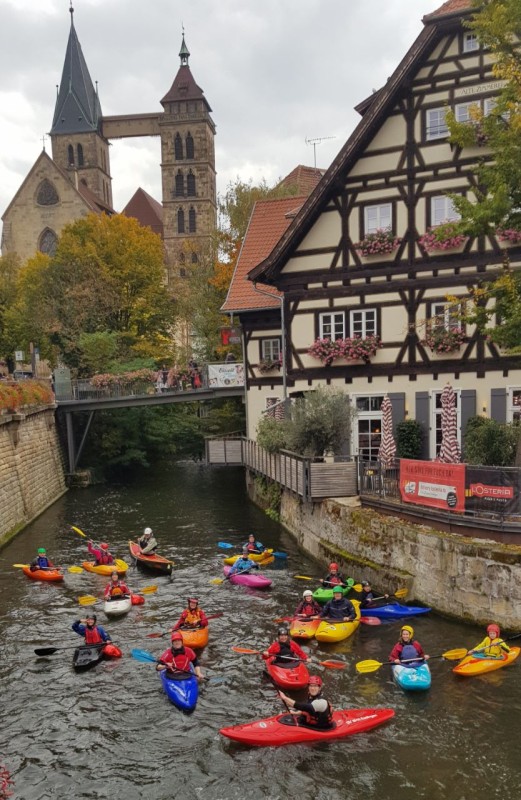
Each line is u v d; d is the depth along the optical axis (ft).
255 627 50.55
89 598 56.80
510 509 46.91
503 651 42.39
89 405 116.98
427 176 72.28
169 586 60.85
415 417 74.90
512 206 49.01
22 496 87.71
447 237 51.21
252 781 32.17
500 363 71.15
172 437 151.43
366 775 32.24
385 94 71.56
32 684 42.19
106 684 42.09
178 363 151.12
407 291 74.28
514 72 47.32
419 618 49.01
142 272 162.91
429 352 73.92
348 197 76.07
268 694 40.42
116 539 79.15
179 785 32.04
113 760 34.12
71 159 298.35
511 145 47.50
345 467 64.69
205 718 37.83
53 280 152.15
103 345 140.15
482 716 36.70
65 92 296.51
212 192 277.23
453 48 69.87
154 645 47.73
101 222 171.12
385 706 38.09
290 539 76.07
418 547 51.11
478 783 31.42
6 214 250.16
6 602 57.21
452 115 50.65
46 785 32.24
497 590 45.19
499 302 51.67
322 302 78.18
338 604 49.57
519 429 58.80
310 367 79.15
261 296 92.02
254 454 91.15
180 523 86.43
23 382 99.91
